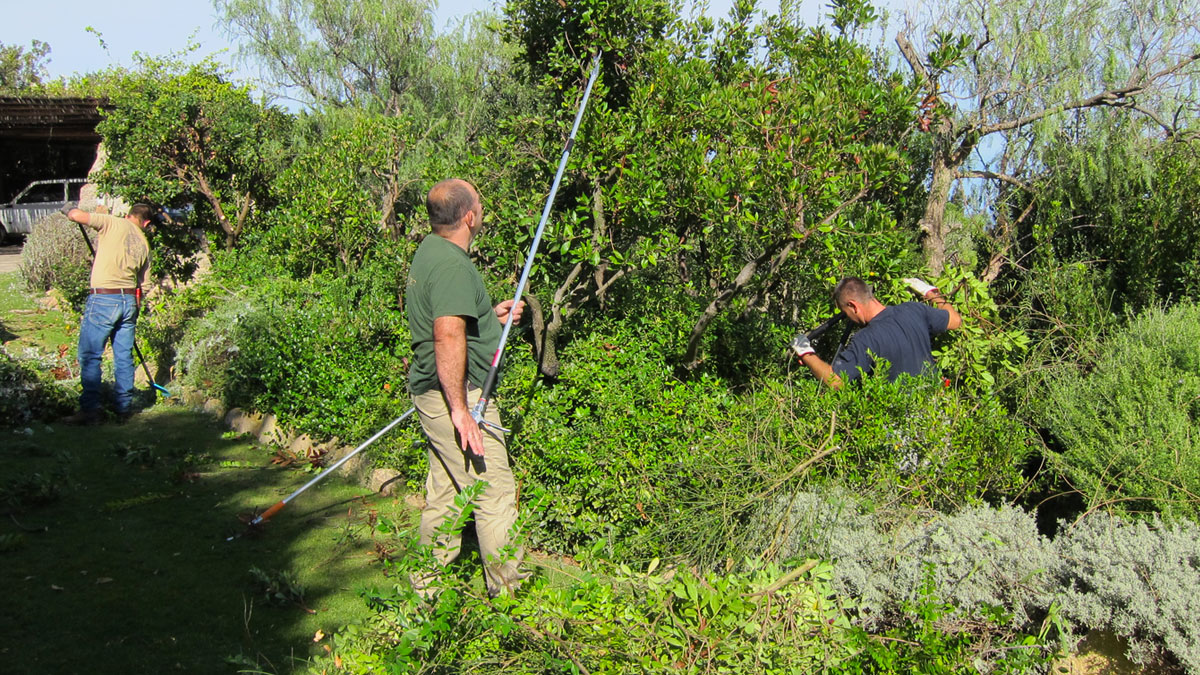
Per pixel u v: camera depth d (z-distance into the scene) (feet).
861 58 15.23
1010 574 10.64
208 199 33.35
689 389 16.08
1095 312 17.21
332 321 20.67
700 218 16.25
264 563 14.19
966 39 16.12
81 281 35.58
